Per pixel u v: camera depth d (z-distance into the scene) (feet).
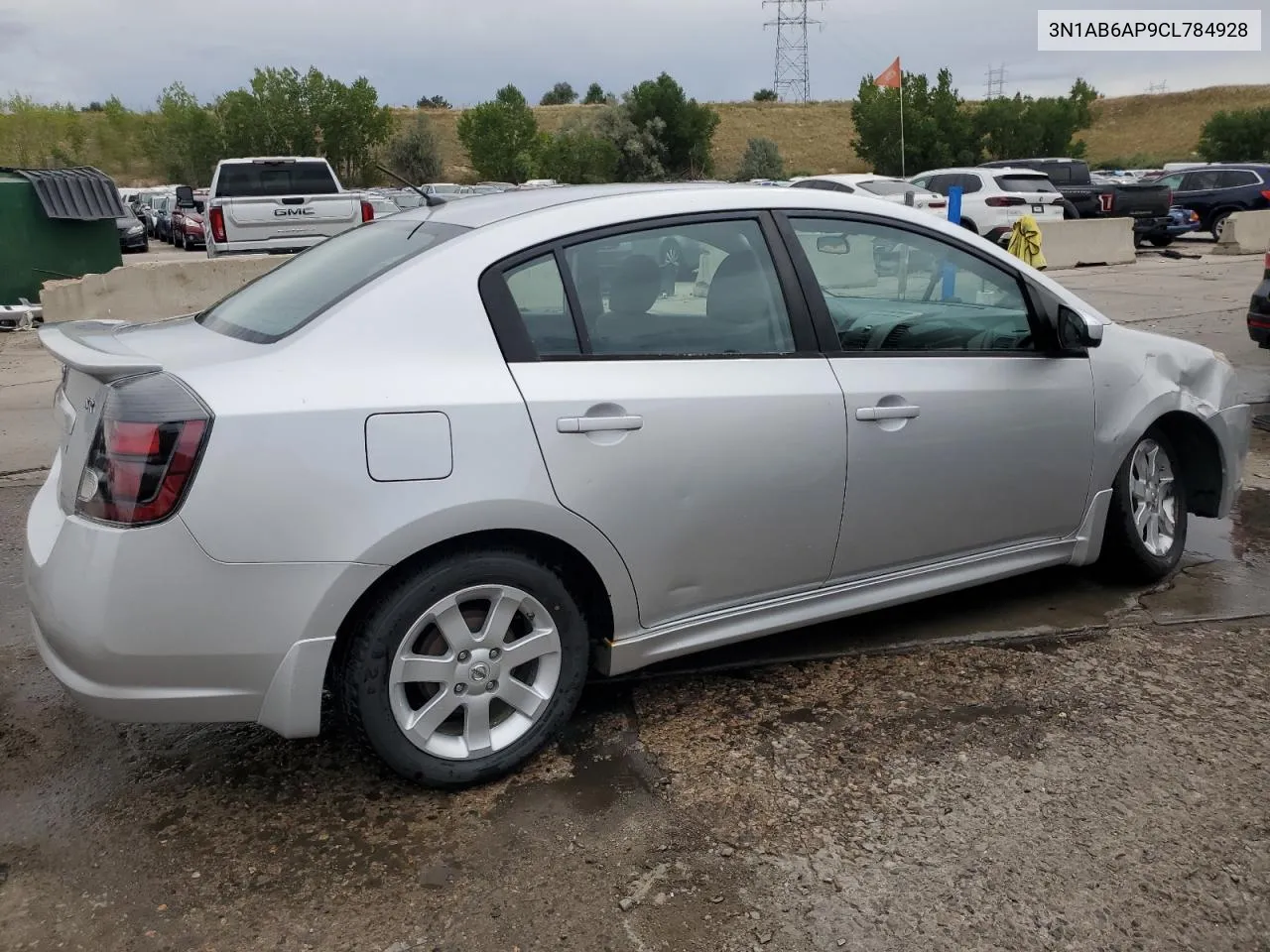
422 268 9.53
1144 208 72.28
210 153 169.68
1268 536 16.92
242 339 9.65
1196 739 10.65
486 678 9.72
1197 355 14.87
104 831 9.30
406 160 177.17
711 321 10.72
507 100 184.75
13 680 12.15
